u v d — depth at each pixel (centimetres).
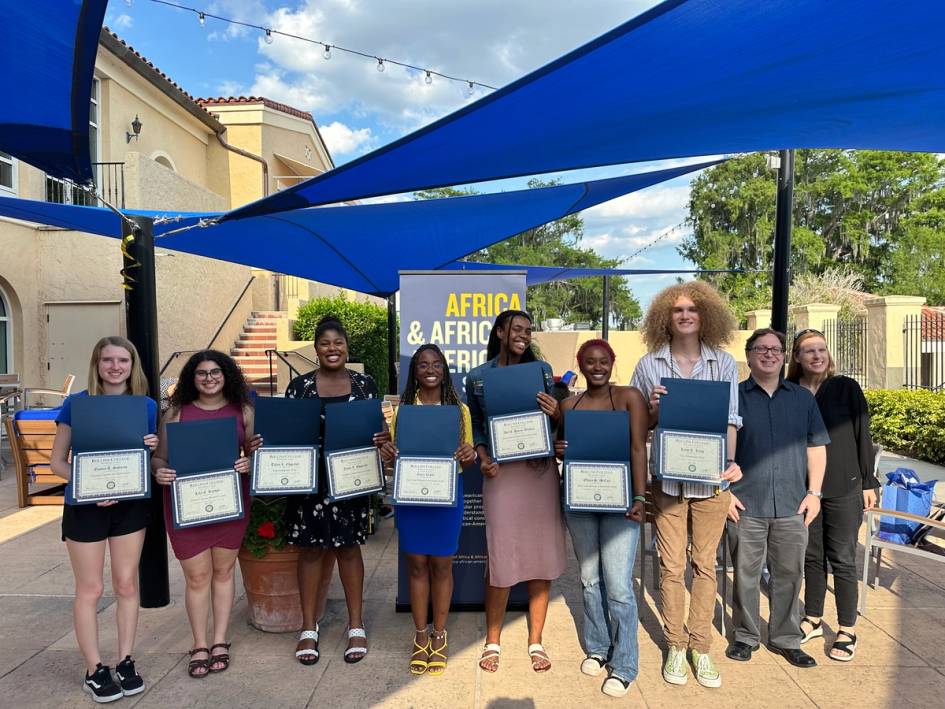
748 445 326
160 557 405
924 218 3111
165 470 313
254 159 1636
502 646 359
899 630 373
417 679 323
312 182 352
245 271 1555
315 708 297
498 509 329
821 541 354
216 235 616
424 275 414
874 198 3288
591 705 299
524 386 320
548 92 260
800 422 324
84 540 296
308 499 330
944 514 431
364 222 597
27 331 1066
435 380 336
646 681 320
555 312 3544
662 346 333
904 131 323
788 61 239
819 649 350
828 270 2494
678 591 317
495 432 318
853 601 340
